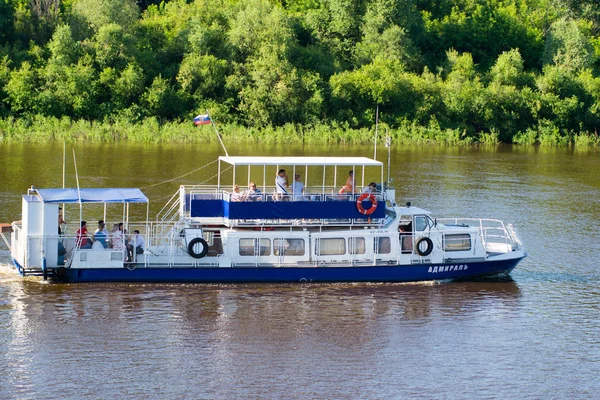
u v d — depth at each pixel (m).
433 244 88.31
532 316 80.19
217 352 69.62
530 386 65.38
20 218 114.38
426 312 80.31
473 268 89.81
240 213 85.88
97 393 61.81
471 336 74.81
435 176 172.12
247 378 65.06
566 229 121.25
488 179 170.88
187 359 68.06
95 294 81.94
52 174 155.00
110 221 114.56
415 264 87.69
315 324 76.25
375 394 63.22
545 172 187.12
